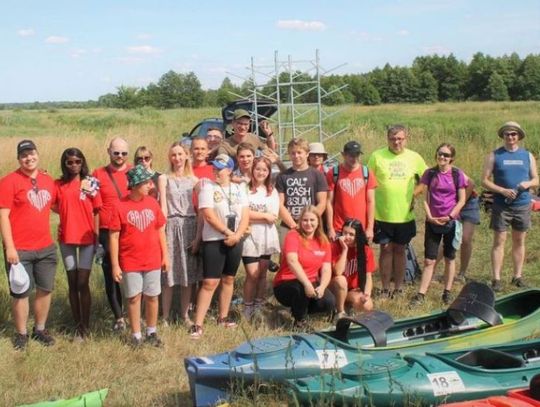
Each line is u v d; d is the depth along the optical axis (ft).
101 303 26.78
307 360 17.34
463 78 340.18
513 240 28.58
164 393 18.97
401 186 26.68
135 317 22.40
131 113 204.54
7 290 27.04
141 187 21.79
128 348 22.24
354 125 94.73
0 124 152.25
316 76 56.80
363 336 19.89
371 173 26.05
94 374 20.27
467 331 20.84
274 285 24.32
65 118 172.35
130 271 21.94
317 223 23.50
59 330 24.22
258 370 17.06
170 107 295.07
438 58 346.54
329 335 19.40
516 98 333.01
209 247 23.11
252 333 23.40
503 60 339.98
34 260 22.39
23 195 21.90
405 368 16.47
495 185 27.86
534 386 14.90
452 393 15.76
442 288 28.84
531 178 27.94
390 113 169.78
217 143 28.89
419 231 39.70
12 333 23.76
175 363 21.08
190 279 24.32
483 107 213.05
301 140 25.30
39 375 20.20
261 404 16.75
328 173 26.08
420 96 333.83
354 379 16.12
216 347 22.43
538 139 65.10
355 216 25.68
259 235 24.75
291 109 55.93
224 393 17.17
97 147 69.41
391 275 28.96
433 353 17.25
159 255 22.45
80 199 22.86
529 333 19.84
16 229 22.03
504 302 22.33
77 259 23.39
